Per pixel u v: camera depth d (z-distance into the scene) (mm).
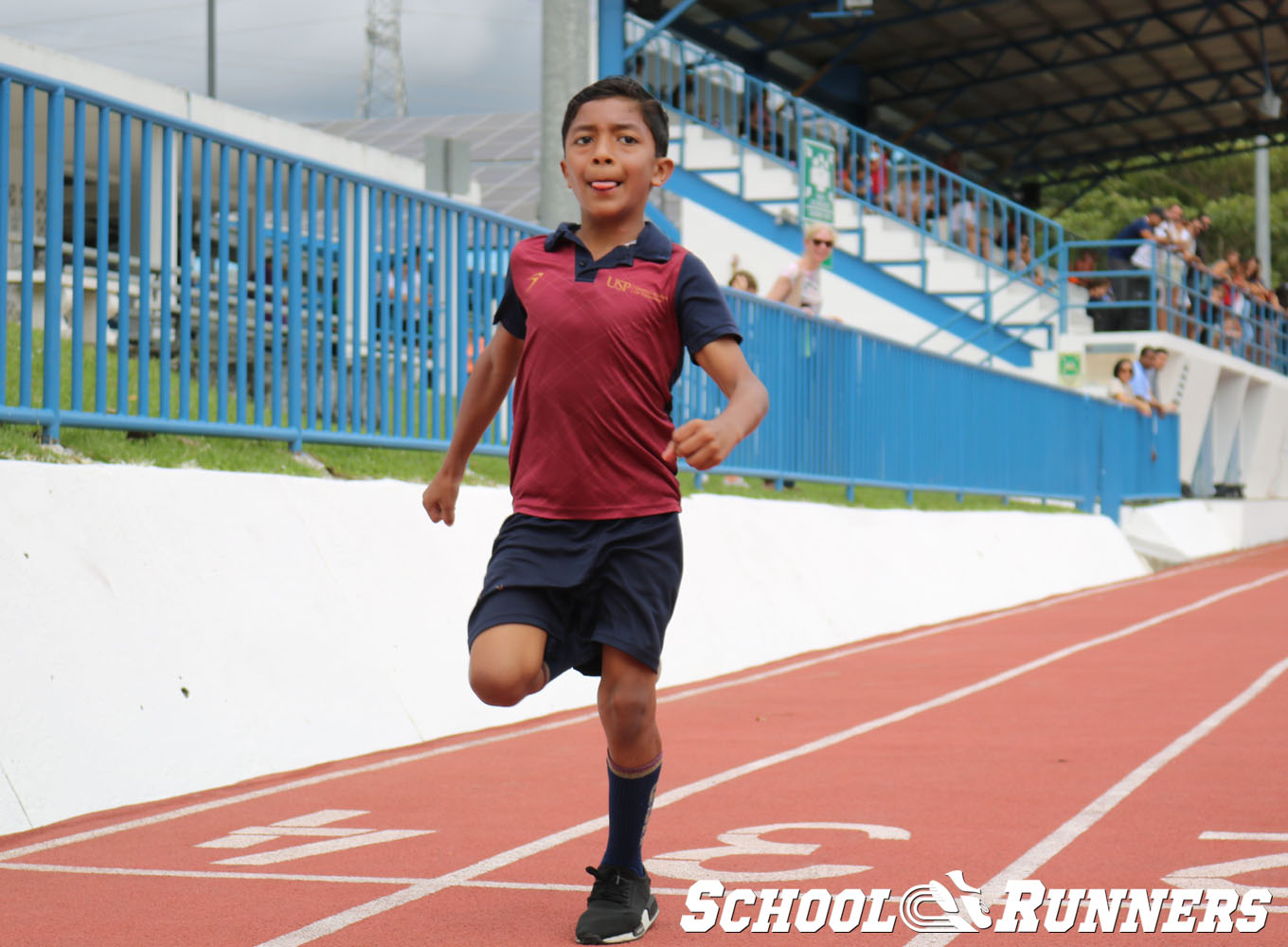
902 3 25875
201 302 7594
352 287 8656
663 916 4141
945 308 23953
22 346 6500
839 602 12328
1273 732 7379
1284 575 19562
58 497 6082
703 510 11102
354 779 6289
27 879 4602
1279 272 56000
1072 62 28719
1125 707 8289
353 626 7363
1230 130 34562
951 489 16953
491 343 4148
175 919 4137
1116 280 25750
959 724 7781
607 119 3848
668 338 3861
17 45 12398
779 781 6211
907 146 32500
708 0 24859
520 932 3988
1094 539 19344
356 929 4023
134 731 5867
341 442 8531
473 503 8922
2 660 5473
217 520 6895
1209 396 27625
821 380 13898
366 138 31266
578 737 7480
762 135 23766
